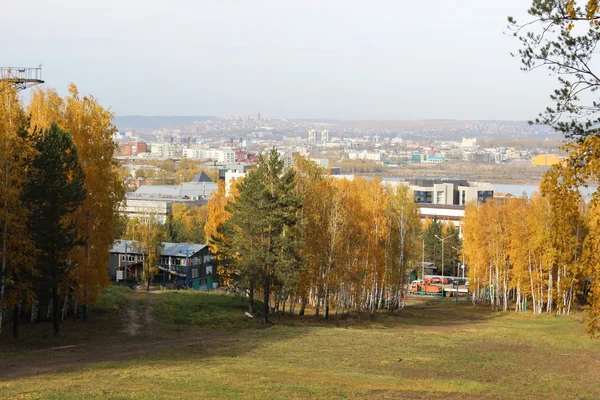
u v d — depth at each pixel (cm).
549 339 5369
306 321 6331
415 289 12019
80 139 4956
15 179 3756
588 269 1992
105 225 4928
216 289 9619
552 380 3512
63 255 4291
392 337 5097
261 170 6109
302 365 3725
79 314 5622
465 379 3494
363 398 2720
